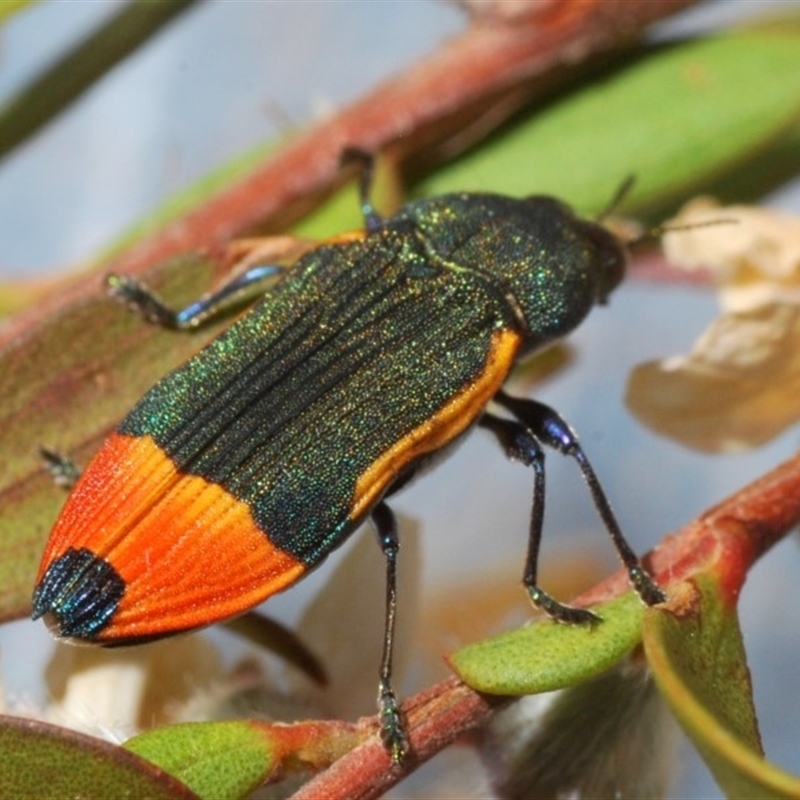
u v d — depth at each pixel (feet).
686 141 0.32
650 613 0.27
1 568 0.29
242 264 0.30
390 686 0.29
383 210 0.32
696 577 0.28
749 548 0.28
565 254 0.31
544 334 0.31
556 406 0.36
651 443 0.36
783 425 0.30
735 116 0.32
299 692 0.29
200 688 0.29
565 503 0.35
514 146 0.32
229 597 0.29
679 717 0.26
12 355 0.29
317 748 0.27
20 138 0.33
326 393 0.30
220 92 0.41
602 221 0.32
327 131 0.32
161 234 0.31
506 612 0.32
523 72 0.32
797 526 0.28
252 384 0.30
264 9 0.41
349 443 0.30
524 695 0.28
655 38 0.32
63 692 0.29
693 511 0.36
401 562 0.30
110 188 0.41
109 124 0.42
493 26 0.32
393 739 0.27
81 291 0.31
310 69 0.41
